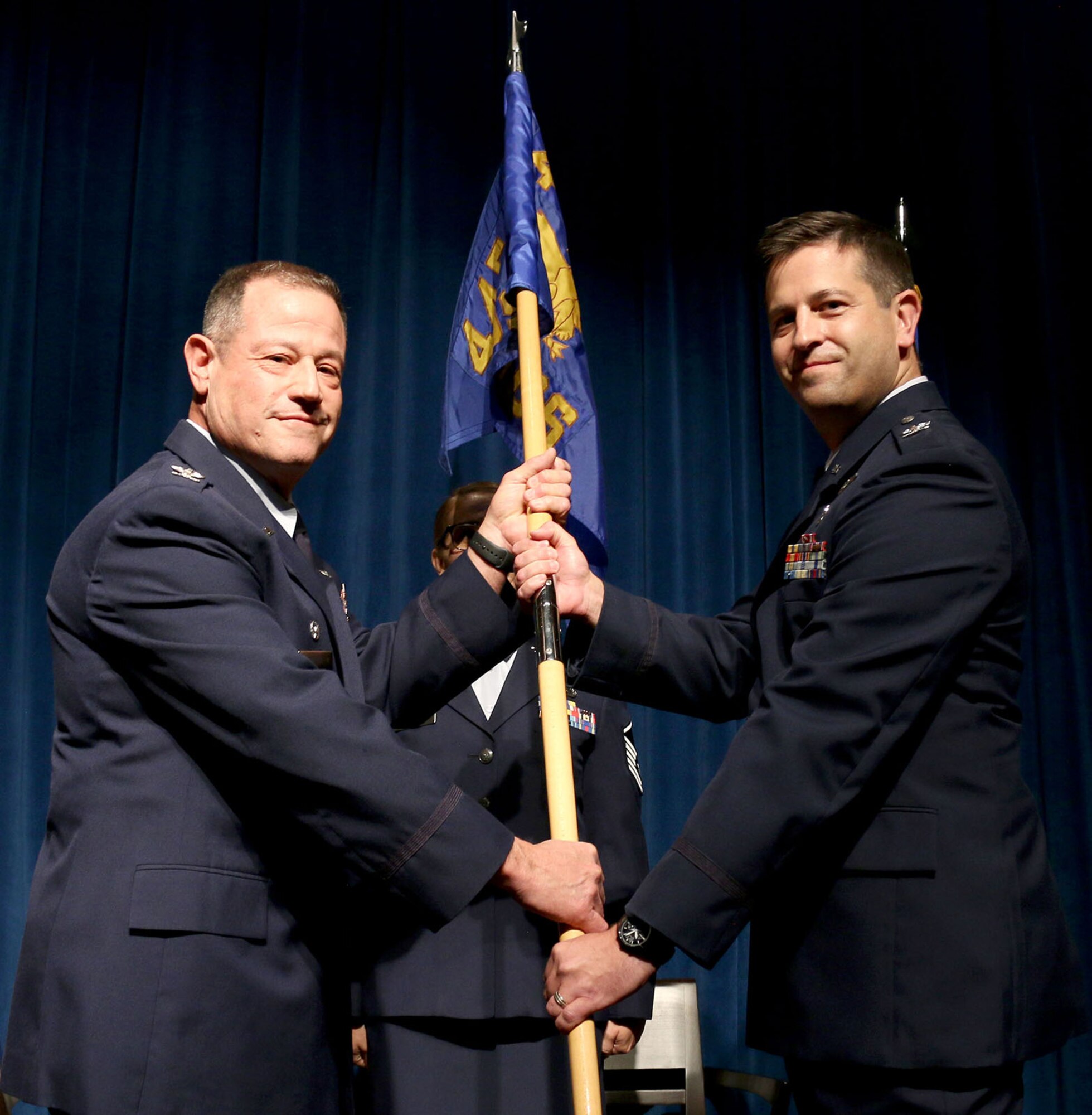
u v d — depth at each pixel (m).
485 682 2.08
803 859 1.34
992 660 1.39
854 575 1.38
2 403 2.72
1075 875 3.05
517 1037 1.81
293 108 3.01
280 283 1.53
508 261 1.87
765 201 3.35
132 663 1.29
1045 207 3.43
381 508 2.87
